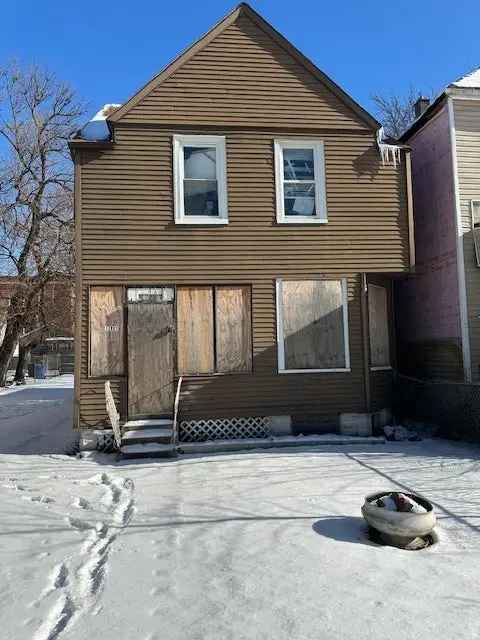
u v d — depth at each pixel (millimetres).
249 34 11773
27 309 25938
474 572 4469
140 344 10836
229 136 11516
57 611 3820
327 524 5703
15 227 25219
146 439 10023
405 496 5430
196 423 10844
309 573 4438
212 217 11336
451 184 12180
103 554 4902
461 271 11844
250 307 11297
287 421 11164
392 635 3463
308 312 11469
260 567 4562
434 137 12984
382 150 11922
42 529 5586
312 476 7961
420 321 13758
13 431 13859
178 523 5793
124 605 3893
